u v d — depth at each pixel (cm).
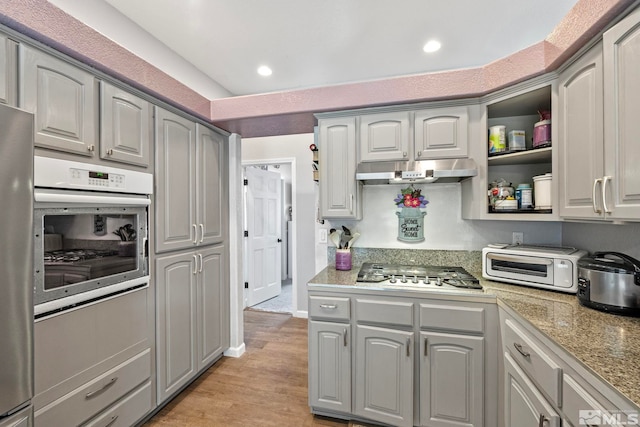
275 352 266
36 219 119
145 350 172
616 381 76
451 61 256
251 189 386
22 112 95
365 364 171
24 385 96
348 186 200
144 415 172
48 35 121
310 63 259
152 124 178
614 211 108
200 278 219
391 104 189
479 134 180
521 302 139
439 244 218
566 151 140
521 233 201
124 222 160
